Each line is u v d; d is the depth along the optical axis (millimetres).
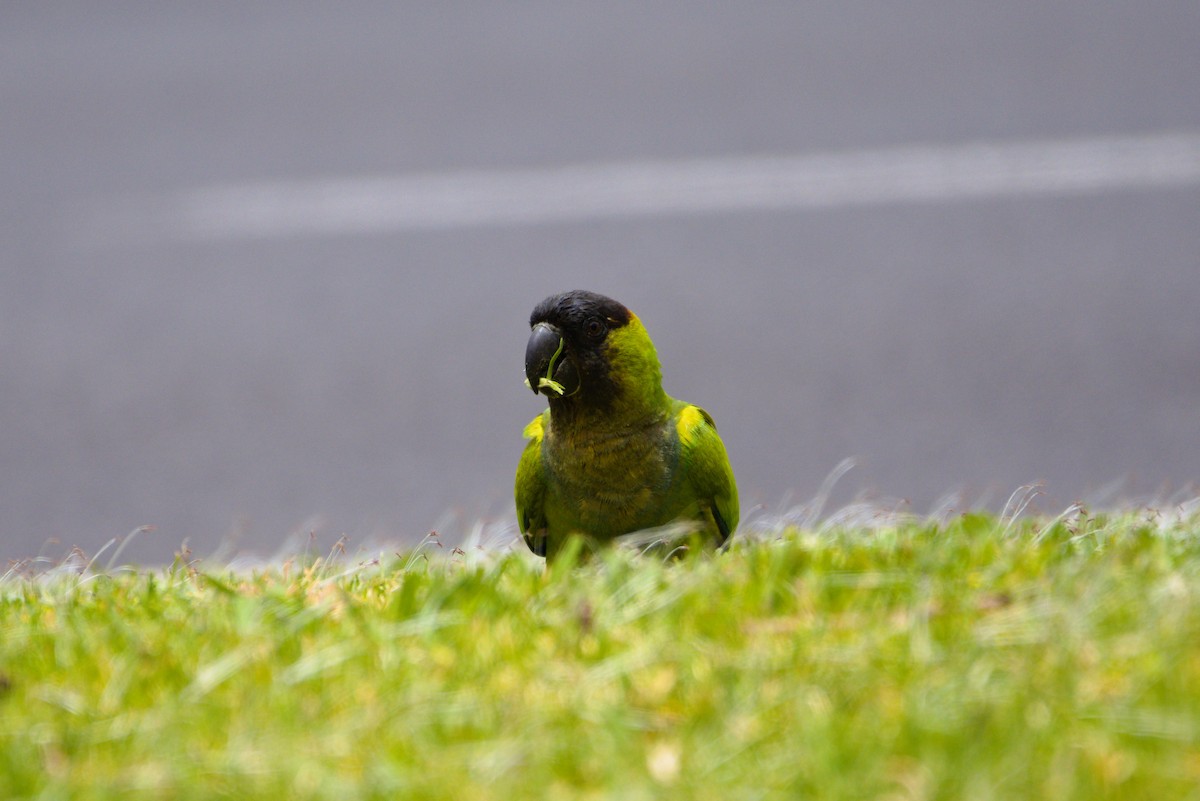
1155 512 10211
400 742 6527
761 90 32250
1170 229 24859
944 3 37719
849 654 6941
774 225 26453
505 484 18484
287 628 7816
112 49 38062
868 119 30188
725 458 10406
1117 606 7289
